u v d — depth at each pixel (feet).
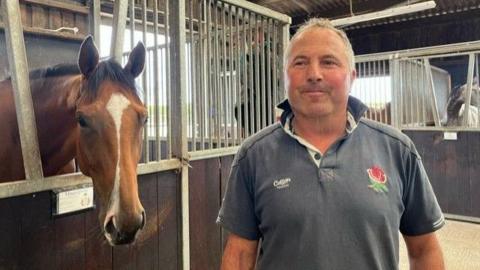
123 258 5.02
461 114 13.28
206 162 6.54
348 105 2.94
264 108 7.77
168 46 5.70
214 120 7.00
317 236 2.52
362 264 2.49
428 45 23.65
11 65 3.73
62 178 4.21
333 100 2.72
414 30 24.02
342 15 19.86
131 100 3.60
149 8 11.71
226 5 6.74
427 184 2.81
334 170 2.61
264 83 7.75
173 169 5.73
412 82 13.88
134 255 5.18
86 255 4.55
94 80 3.56
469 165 11.96
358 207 2.52
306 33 2.81
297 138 2.76
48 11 10.76
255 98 7.70
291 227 2.58
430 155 12.80
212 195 6.69
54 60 9.66
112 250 4.86
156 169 5.40
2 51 8.67
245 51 7.30
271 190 2.70
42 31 9.19
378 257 2.52
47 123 4.17
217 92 6.73
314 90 2.69
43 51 9.39
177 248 5.89
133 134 3.51
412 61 13.76
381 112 14.87
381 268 2.52
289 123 2.92
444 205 12.54
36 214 4.02
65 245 4.32
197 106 6.48
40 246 4.08
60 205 4.19
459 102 13.32
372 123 2.90
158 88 5.50
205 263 6.59
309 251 2.53
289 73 2.83
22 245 3.92
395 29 24.40
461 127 12.07
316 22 2.89
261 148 2.89
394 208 2.60
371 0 18.65
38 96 4.20
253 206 2.93
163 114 9.96
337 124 2.80
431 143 12.76
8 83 4.65
